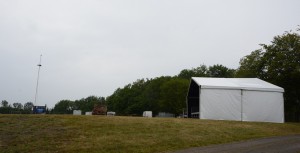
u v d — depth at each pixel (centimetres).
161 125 1797
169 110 7675
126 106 9950
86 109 12688
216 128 1822
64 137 1427
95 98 13862
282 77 3641
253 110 2541
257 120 2533
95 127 1641
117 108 10056
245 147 1359
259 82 2839
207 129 1770
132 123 1795
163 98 7706
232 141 1539
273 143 1474
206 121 2117
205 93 2528
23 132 1490
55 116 1873
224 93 2539
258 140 1573
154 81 9188
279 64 3716
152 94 9038
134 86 10550
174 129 1708
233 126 1944
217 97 2528
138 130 1627
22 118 1775
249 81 2883
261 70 4147
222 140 1540
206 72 9044
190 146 1391
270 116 2559
